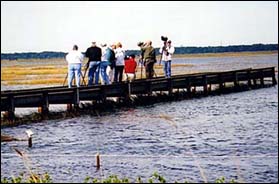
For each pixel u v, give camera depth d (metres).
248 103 42.97
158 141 25.58
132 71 40.19
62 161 21.19
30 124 30.22
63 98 33.66
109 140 25.88
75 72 34.78
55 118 32.38
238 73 54.31
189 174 19.06
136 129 28.98
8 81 79.69
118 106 37.72
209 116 35.00
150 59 41.31
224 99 45.62
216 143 25.16
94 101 36.12
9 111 30.31
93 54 35.72
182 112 36.66
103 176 18.98
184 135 27.38
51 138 26.23
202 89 53.34
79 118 32.53
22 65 185.00
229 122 32.16
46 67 156.12
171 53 43.00
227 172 19.25
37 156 22.05
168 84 43.09
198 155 22.27
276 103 42.69
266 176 18.73
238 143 25.03
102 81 37.09
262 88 56.47
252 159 21.27
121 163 20.83
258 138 26.36
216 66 127.94
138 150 23.50
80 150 23.50
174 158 21.69
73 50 34.62
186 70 103.94
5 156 21.97
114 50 37.53
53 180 18.47
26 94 31.30
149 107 38.66
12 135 26.77
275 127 30.06
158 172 19.34
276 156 21.80
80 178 18.77
